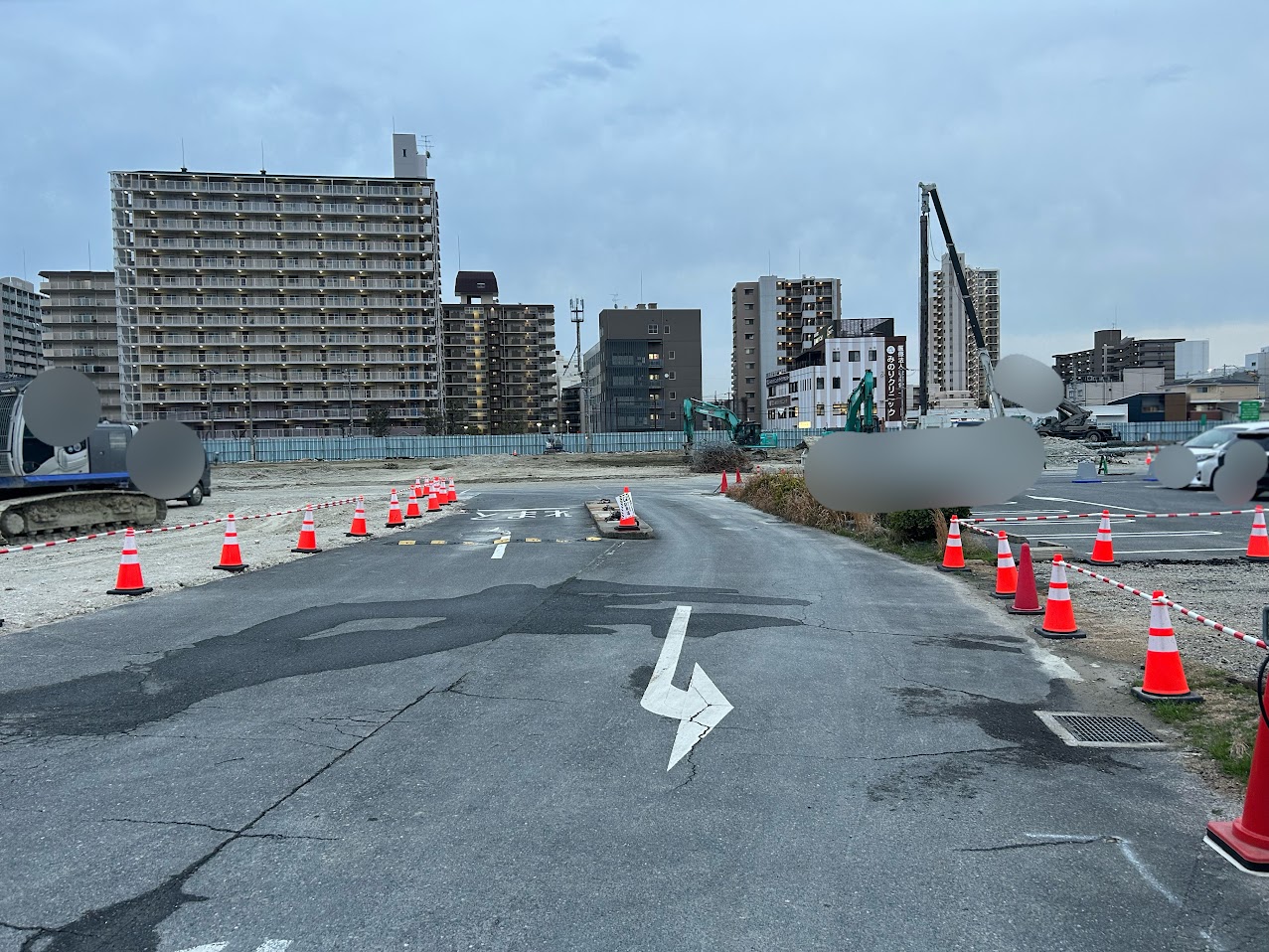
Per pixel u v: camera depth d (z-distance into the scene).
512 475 49.19
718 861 3.63
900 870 3.55
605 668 6.68
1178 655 5.82
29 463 18.78
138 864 3.60
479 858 3.65
